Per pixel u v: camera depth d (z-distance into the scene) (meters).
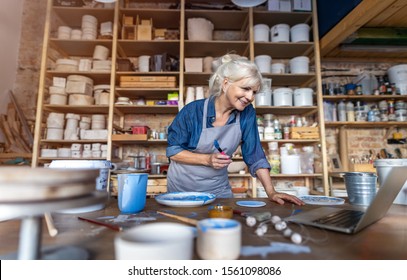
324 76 2.97
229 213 0.70
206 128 1.31
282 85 2.99
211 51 2.80
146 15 2.71
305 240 0.52
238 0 1.75
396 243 0.51
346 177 1.02
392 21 2.41
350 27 2.24
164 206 0.91
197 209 0.85
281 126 2.79
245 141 1.35
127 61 2.55
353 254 0.45
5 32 2.77
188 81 2.80
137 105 2.49
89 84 2.54
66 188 0.35
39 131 2.33
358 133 2.91
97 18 2.75
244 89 1.12
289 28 2.70
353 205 0.95
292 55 2.92
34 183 0.33
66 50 2.80
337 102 2.84
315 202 0.99
